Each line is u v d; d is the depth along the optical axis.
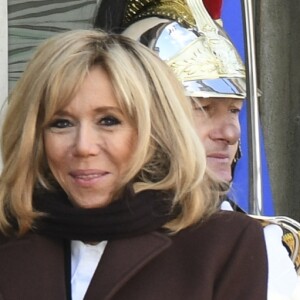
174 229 7.52
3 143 7.81
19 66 13.91
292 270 7.76
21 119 7.70
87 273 7.51
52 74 7.41
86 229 7.45
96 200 7.47
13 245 7.71
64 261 7.63
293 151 18.22
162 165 7.58
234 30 12.03
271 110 18.11
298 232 8.23
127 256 7.41
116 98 7.34
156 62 7.62
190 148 7.54
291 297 7.60
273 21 18.06
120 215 7.42
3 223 7.79
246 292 7.39
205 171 7.74
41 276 7.55
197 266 7.39
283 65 18.16
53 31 14.10
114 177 7.45
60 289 7.47
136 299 7.32
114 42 7.61
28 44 13.98
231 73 8.95
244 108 10.89
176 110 7.57
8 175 7.72
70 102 7.37
